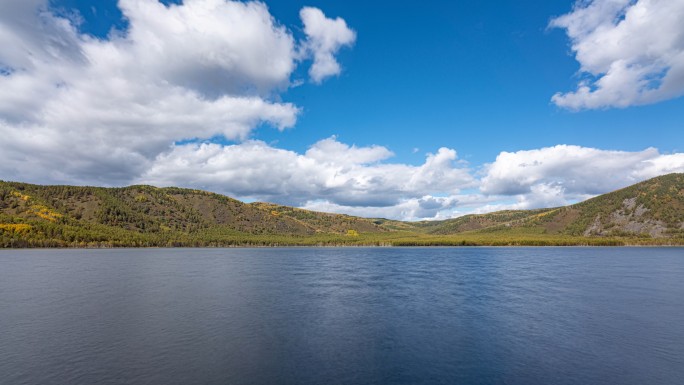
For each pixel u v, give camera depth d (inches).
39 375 1136.8
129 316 1889.8
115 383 1078.4
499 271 4192.9
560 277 3597.4
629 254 7805.1
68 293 2623.0
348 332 1601.9
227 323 1753.2
